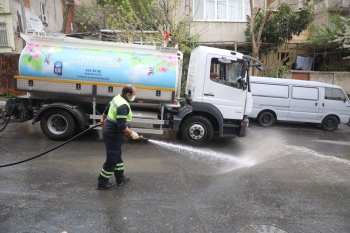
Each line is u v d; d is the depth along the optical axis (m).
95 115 7.04
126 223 3.66
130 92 4.41
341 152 7.63
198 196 4.51
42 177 4.91
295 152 7.39
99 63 6.70
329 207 4.34
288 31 15.91
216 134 8.44
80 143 6.96
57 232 3.41
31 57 6.64
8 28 14.05
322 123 10.93
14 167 5.29
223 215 3.97
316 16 18.70
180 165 5.88
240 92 7.12
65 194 4.34
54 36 7.03
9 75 12.61
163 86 6.74
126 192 4.52
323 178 5.53
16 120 7.18
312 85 10.87
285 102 10.79
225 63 7.02
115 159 4.45
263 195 4.65
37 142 6.89
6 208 3.86
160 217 3.84
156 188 4.72
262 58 17.66
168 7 12.96
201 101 7.07
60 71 6.64
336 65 17.36
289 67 18.06
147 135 8.00
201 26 16.64
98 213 3.86
